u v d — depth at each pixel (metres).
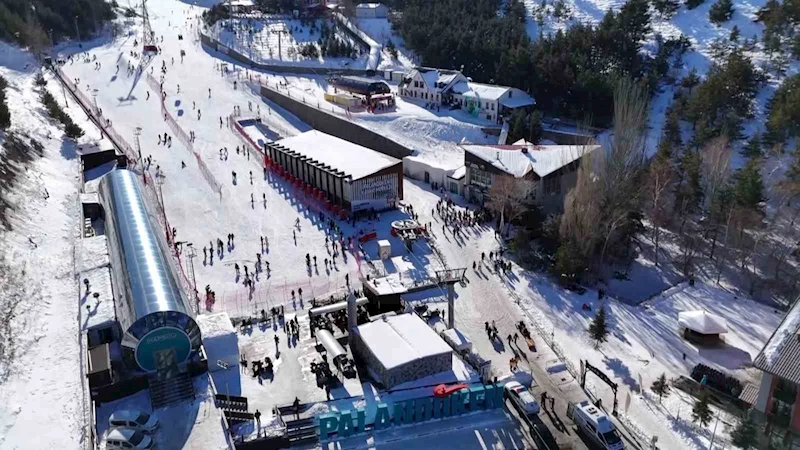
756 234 68.06
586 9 143.88
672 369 49.25
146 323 42.16
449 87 110.38
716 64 106.19
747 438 37.44
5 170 64.62
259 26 152.88
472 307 56.91
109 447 37.06
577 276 62.16
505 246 68.56
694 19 123.56
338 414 40.12
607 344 52.22
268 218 73.50
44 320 47.72
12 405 39.19
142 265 48.25
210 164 88.12
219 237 68.81
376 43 145.62
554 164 75.75
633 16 114.38
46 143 82.69
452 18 140.12
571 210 65.06
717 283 64.94
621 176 67.88
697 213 75.94
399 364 43.88
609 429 40.03
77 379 42.31
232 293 58.06
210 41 144.00
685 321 53.56
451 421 42.22
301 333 51.78
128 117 103.88
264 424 40.44
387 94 113.00
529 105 104.88
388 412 41.25
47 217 63.41
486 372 46.12
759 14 117.06
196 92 117.00
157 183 80.94
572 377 47.47
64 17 149.50
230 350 46.38
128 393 42.12
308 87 122.12
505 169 75.88
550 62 105.38
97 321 46.12
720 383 45.78
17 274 50.84
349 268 62.84
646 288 64.00
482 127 100.00
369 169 76.12
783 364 35.25
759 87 98.62
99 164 83.94
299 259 64.56
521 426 41.94
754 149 83.31
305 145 86.62
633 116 67.56
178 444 37.81
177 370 43.50
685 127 94.81
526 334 52.44
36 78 110.38
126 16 168.38
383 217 75.25
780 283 63.88
